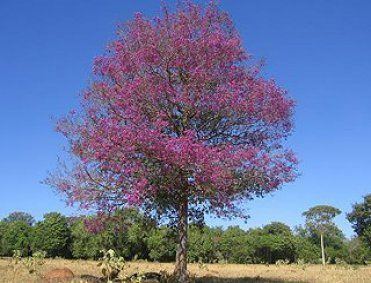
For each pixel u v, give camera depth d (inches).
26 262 1218.6
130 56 758.5
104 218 804.0
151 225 820.6
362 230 3828.7
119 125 708.0
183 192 734.5
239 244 3654.0
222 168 670.5
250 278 1206.9
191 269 1806.1
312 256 3905.0
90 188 773.9
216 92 745.6
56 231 3169.3
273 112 764.0
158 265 2233.0
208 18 790.5
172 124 758.5
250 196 755.4
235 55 770.8
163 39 765.3
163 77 763.4
